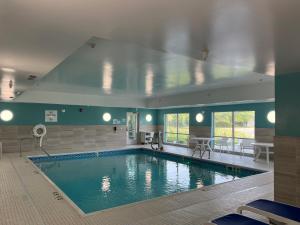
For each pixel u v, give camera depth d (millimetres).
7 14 1723
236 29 1887
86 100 10906
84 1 1489
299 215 2381
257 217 3082
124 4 1512
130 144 12867
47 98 9945
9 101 9477
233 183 4750
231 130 10031
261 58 2682
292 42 2135
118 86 8094
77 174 7137
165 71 5570
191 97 9836
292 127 3305
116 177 6801
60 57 3047
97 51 3975
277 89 3525
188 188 5758
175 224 2857
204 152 9570
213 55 2635
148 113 13633
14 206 3449
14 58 3105
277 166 3441
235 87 7969
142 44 2342
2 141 9445
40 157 8945
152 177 6805
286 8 1511
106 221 2926
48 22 1867
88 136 11367
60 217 3051
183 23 1796
